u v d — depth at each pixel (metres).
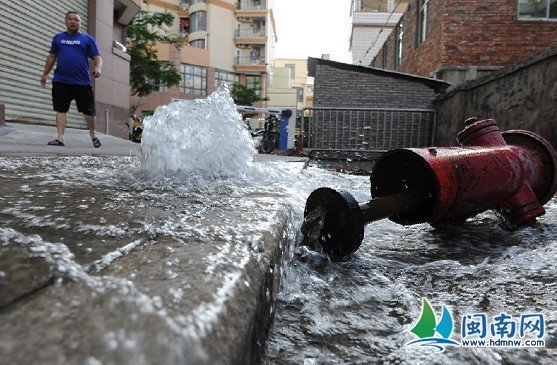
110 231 1.11
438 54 11.07
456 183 2.03
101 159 4.18
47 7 10.79
